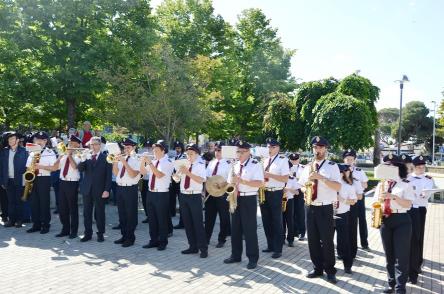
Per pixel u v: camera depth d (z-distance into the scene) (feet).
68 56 74.69
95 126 90.99
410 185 21.58
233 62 111.45
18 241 31.45
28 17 72.90
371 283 23.49
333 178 23.20
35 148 32.27
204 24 108.88
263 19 132.87
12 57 70.44
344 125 79.71
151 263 26.27
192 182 28.22
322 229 23.35
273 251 30.01
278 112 96.53
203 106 74.23
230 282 22.97
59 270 24.38
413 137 257.55
